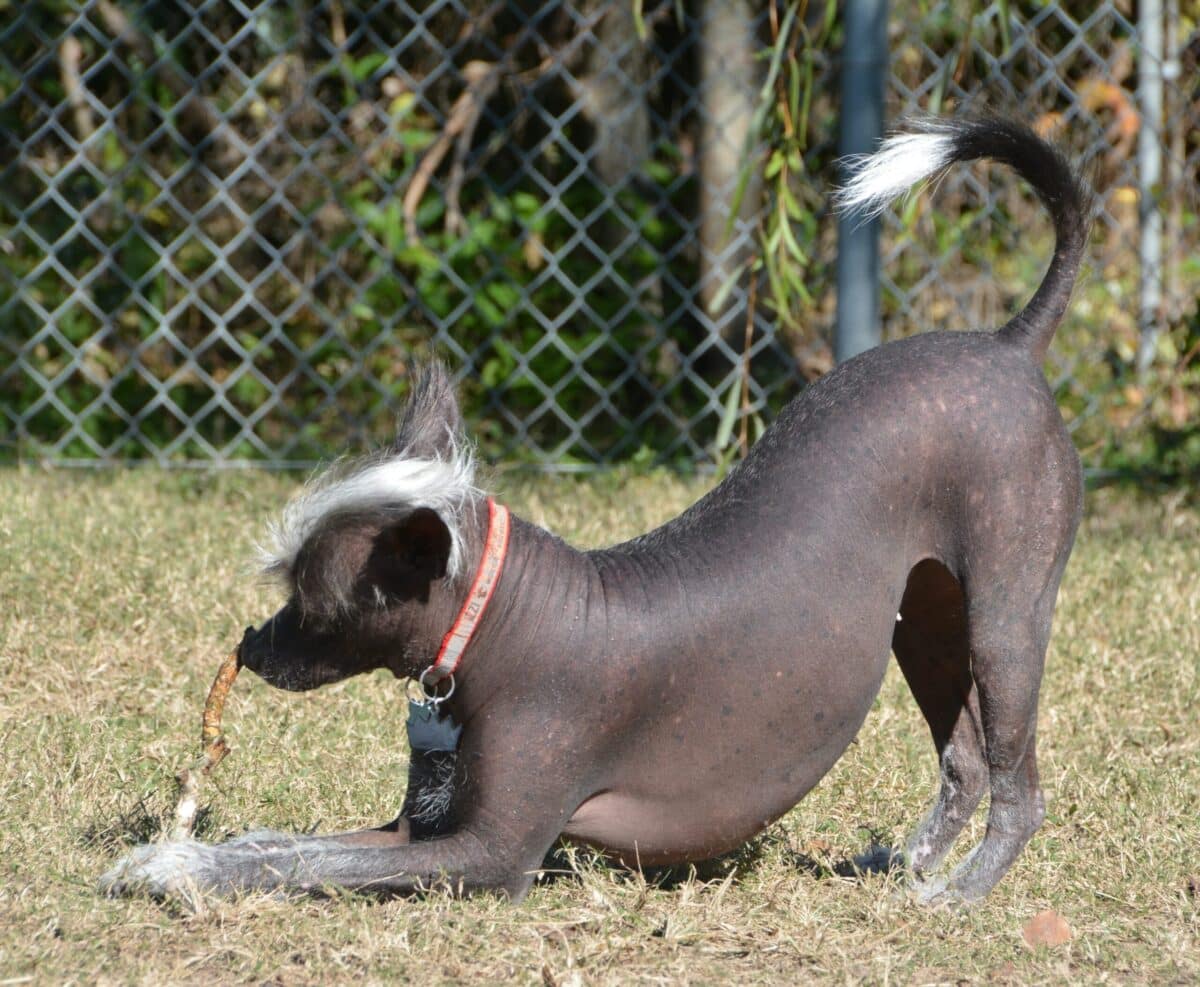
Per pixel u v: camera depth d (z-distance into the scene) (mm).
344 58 18125
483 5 18578
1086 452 17016
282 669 7754
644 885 8148
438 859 7645
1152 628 12375
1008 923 7953
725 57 17125
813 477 7867
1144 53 16391
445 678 7664
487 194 18875
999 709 8008
